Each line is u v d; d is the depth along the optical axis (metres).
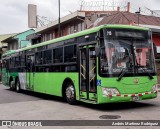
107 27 10.77
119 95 10.52
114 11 31.52
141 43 11.32
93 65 11.11
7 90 23.36
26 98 16.77
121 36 10.95
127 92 10.69
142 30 11.47
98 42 10.70
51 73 14.79
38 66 16.55
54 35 36.69
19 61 20.14
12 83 21.69
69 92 13.06
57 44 14.24
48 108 12.32
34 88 17.20
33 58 17.41
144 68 11.16
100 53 10.62
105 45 10.64
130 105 12.37
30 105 13.53
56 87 14.24
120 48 10.84
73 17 30.66
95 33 11.06
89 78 11.36
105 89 10.45
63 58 13.55
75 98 12.69
